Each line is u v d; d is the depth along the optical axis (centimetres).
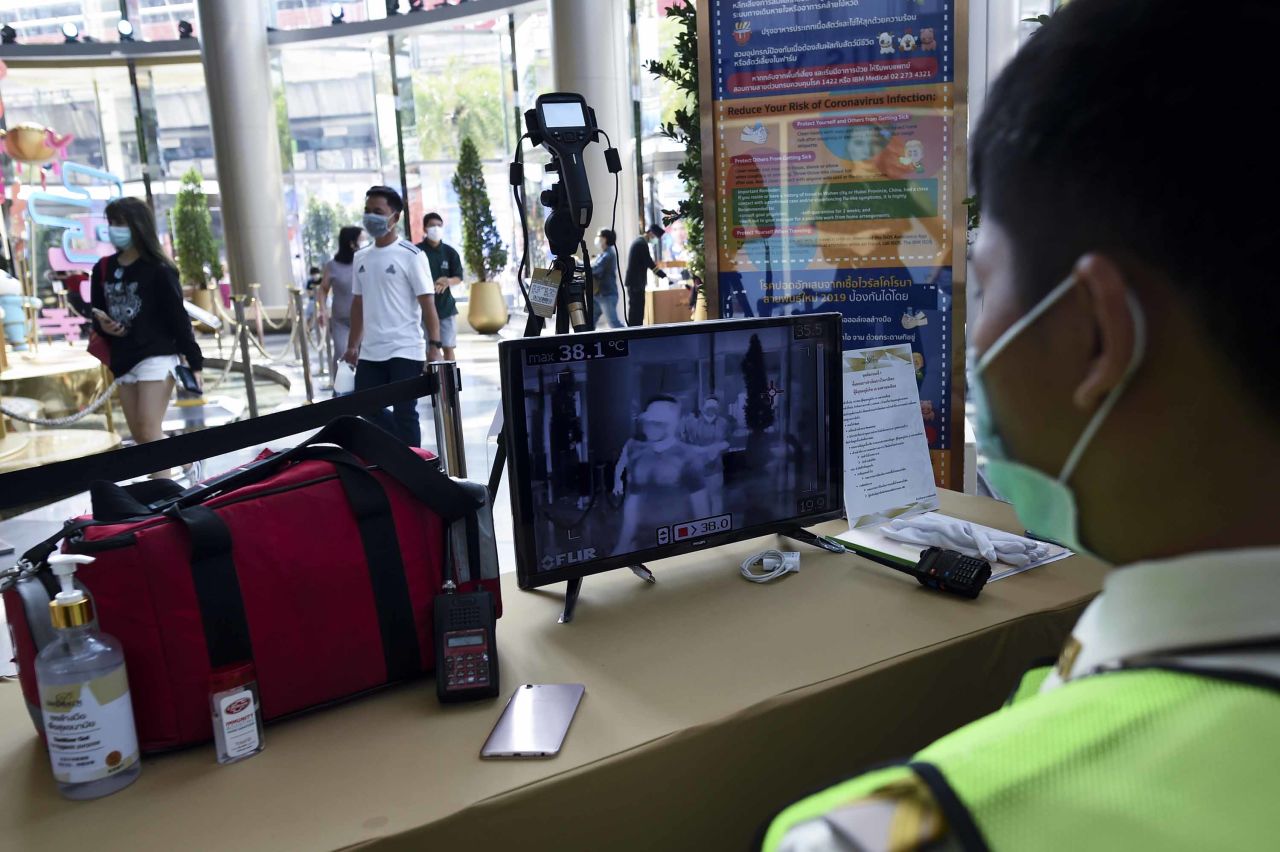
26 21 1119
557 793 88
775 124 243
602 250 630
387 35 1091
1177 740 27
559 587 139
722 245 254
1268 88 27
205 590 96
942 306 238
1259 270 27
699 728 96
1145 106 29
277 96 1130
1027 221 33
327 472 108
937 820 27
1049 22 34
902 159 235
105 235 399
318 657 103
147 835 83
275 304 1109
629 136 766
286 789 89
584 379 128
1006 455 37
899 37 230
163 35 1149
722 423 139
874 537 152
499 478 157
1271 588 29
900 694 110
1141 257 29
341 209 1170
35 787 92
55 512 413
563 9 715
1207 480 30
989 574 127
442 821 83
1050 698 31
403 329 402
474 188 1038
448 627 108
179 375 400
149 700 95
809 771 104
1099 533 35
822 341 146
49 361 612
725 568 144
